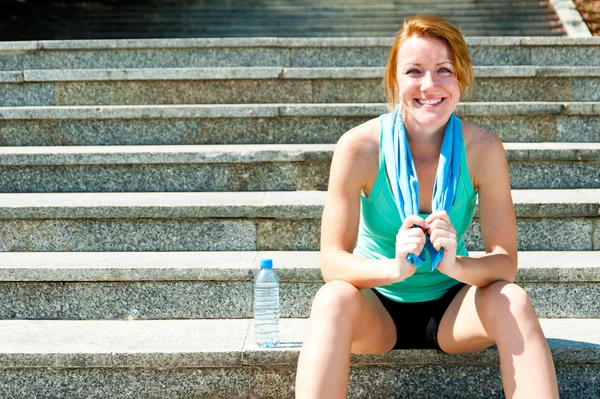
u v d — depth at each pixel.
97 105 4.98
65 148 4.25
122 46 5.66
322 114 4.36
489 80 4.89
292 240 3.47
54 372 2.77
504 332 2.22
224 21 10.47
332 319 2.25
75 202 3.57
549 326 2.99
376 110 4.36
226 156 3.91
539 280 3.09
